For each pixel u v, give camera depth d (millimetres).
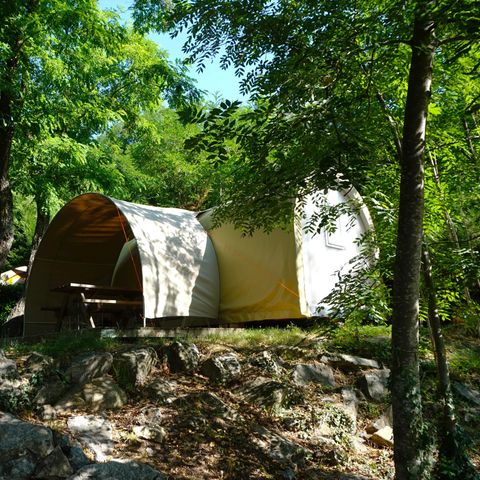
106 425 5133
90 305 8898
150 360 6359
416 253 5000
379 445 6297
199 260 9609
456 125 7457
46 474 4250
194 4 5172
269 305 9281
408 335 4898
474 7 4266
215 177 10672
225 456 5191
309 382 6980
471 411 7434
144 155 23562
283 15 5195
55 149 12523
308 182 5969
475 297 9938
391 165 6992
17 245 27859
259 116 5121
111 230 11117
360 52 5422
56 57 11523
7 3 9773
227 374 6605
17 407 5074
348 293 6152
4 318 14984
